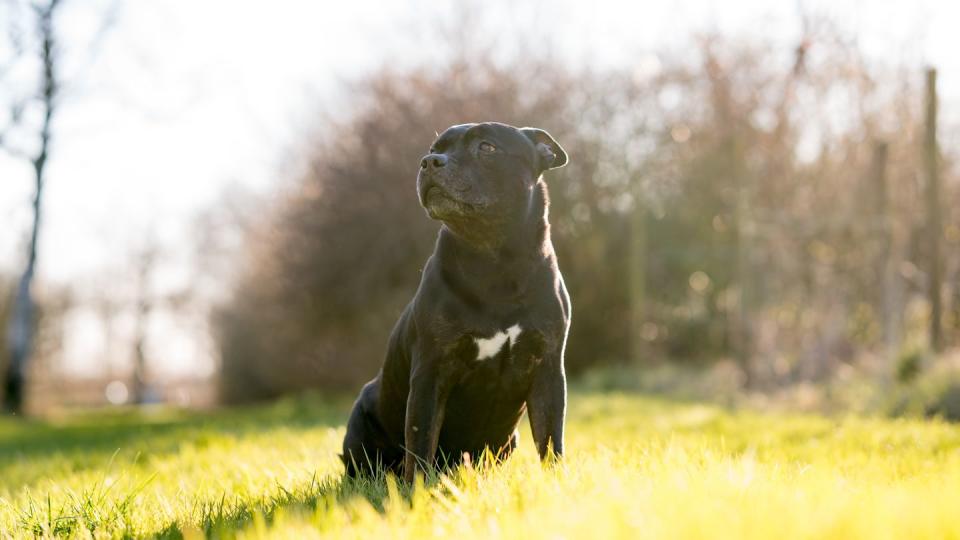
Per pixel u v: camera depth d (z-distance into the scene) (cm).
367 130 2169
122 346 5150
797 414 1070
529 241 413
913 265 1581
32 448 1110
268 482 420
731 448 576
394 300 2142
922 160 1655
